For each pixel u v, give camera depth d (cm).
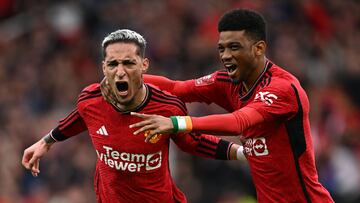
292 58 4481
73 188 3797
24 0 5000
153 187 2100
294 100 2002
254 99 1995
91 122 2089
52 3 4956
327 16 5009
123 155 2069
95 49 4722
